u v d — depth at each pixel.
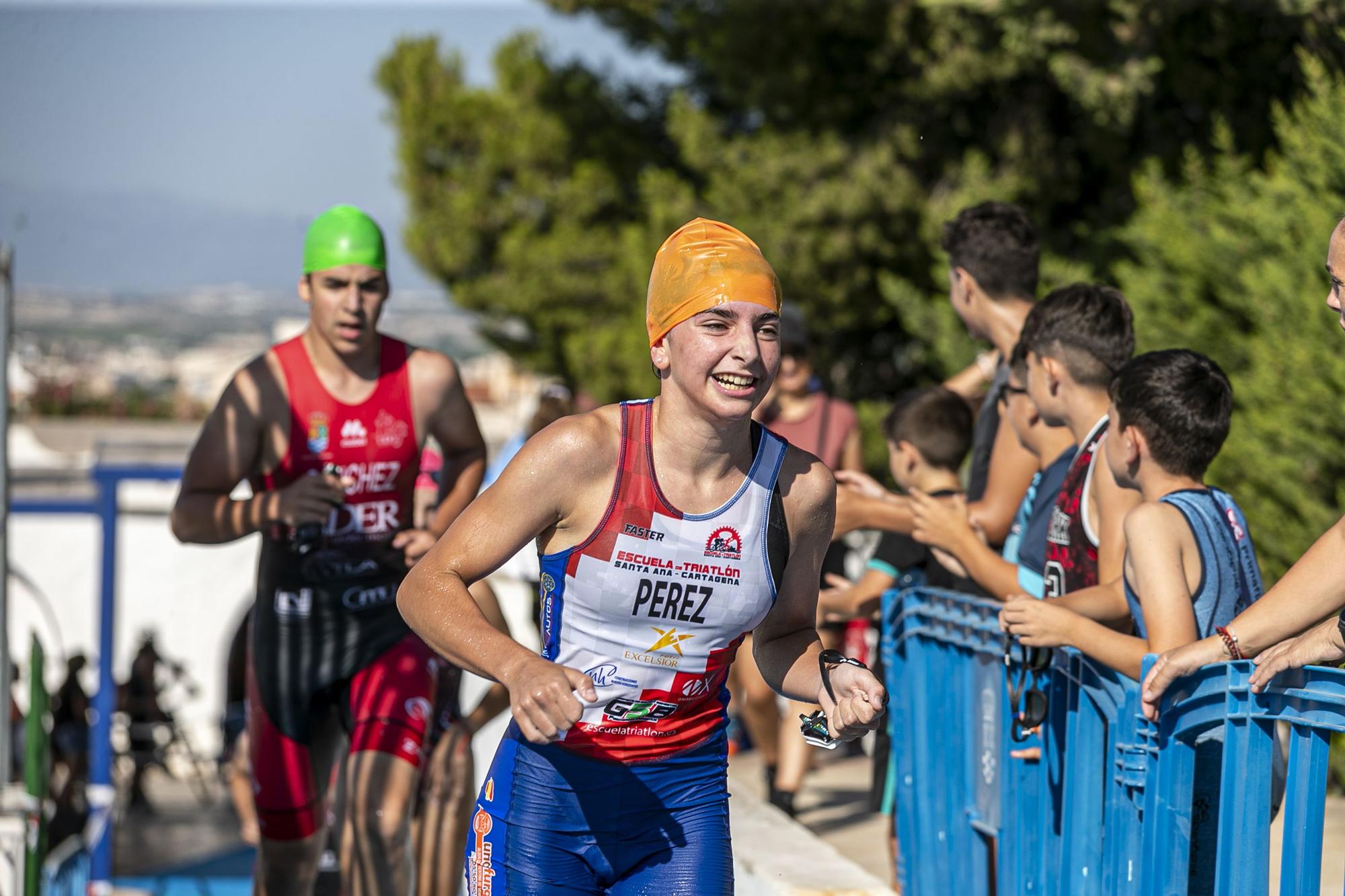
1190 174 10.95
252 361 6.16
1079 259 16.03
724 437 3.43
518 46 21.69
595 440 3.46
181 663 24.78
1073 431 4.92
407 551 6.05
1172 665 3.77
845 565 9.43
